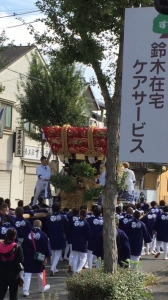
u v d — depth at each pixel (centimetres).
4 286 1016
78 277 977
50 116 2803
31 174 3288
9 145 3023
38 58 2891
